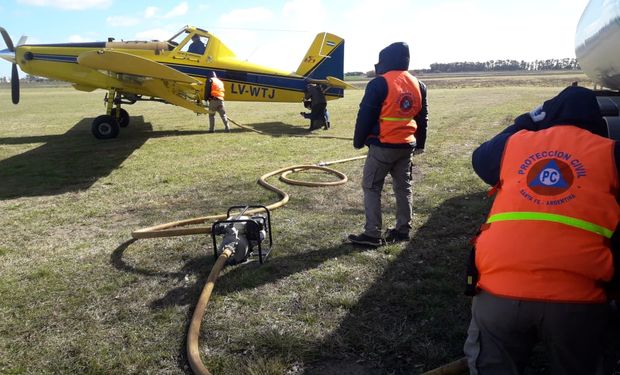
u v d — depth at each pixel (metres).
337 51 13.55
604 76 3.85
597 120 1.62
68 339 2.57
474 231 4.07
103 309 2.89
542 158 1.54
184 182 6.11
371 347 2.43
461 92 26.02
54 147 8.89
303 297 2.98
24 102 23.27
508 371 1.55
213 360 2.36
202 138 9.83
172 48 10.95
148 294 3.08
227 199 5.30
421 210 4.69
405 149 3.54
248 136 10.09
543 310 1.42
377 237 3.74
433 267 3.36
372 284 3.13
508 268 1.50
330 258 3.58
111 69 8.97
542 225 1.46
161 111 16.77
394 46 3.50
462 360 2.13
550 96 20.69
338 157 7.67
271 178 6.20
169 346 2.49
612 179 1.46
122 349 2.47
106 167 7.09
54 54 10.02
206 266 3.49
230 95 11.77
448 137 9.24
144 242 4.00
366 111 3.44
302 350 2.42
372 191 3.68
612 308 2.32
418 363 2.29
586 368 1.48
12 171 6.91
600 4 3.37
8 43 10.75
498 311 1.51
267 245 3.85
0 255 3.77
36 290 3.15
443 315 2.71
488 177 1.73
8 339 2.58
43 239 4.13
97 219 4.70
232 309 2.86
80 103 22.09
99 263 3.58
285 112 16.25
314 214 4.67
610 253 1.42
